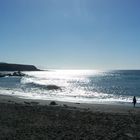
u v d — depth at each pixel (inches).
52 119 526.6
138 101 1336.1
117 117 574.6
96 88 2541.8
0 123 465.1
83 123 488.7
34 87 2316.7
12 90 1994.3
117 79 4677.7
